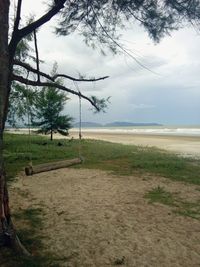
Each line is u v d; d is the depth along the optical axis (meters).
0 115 5.36
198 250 5.96
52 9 6.28
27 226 7.04
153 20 7.71
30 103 18.75
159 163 16.14
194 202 9.12
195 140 39.59
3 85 5.43
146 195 9.80
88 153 19.94
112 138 46.25
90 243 6.18
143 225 7.15
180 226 7.15
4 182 5.41
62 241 6.26
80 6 7.89
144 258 5.61
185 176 13.05
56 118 27.41
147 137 49.16
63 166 7.86
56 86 7.52
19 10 5.98
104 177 12.59
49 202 8.94
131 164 15.96
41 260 5.44
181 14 7.50
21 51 12.27
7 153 18.34
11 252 5.48
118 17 7.93
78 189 10.52
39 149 21.09
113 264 5.39
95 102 8.29
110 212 8.04
